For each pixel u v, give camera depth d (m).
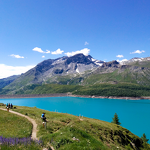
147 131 102.81
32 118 37.25
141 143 50.97
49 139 19.41
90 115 158.75
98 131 39.16
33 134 24.52
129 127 112.62
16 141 16.02
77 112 177.00
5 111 41.91
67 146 17.22
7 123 29.41
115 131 44.25
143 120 134.62
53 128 30.03
